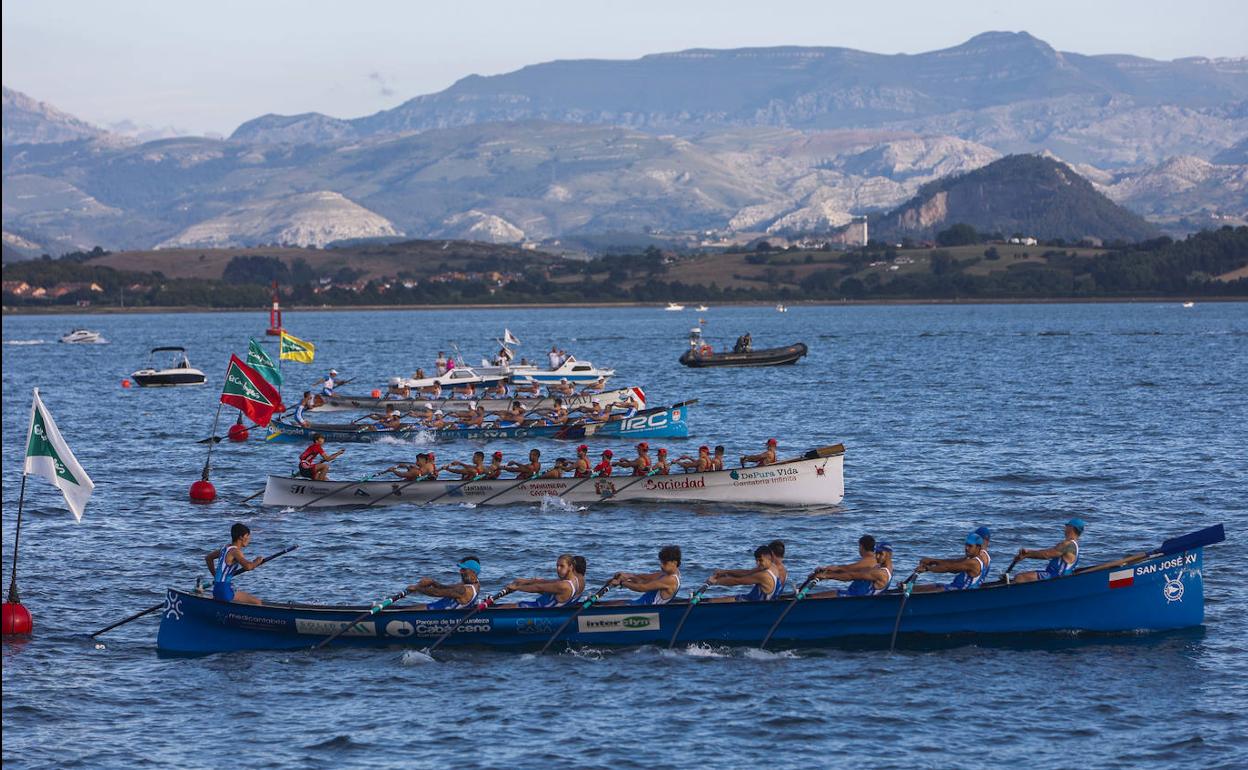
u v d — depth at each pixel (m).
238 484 125.44
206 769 52.59
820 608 68.38
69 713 58.91
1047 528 98.12
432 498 110.25
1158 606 69.31
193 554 91.88
